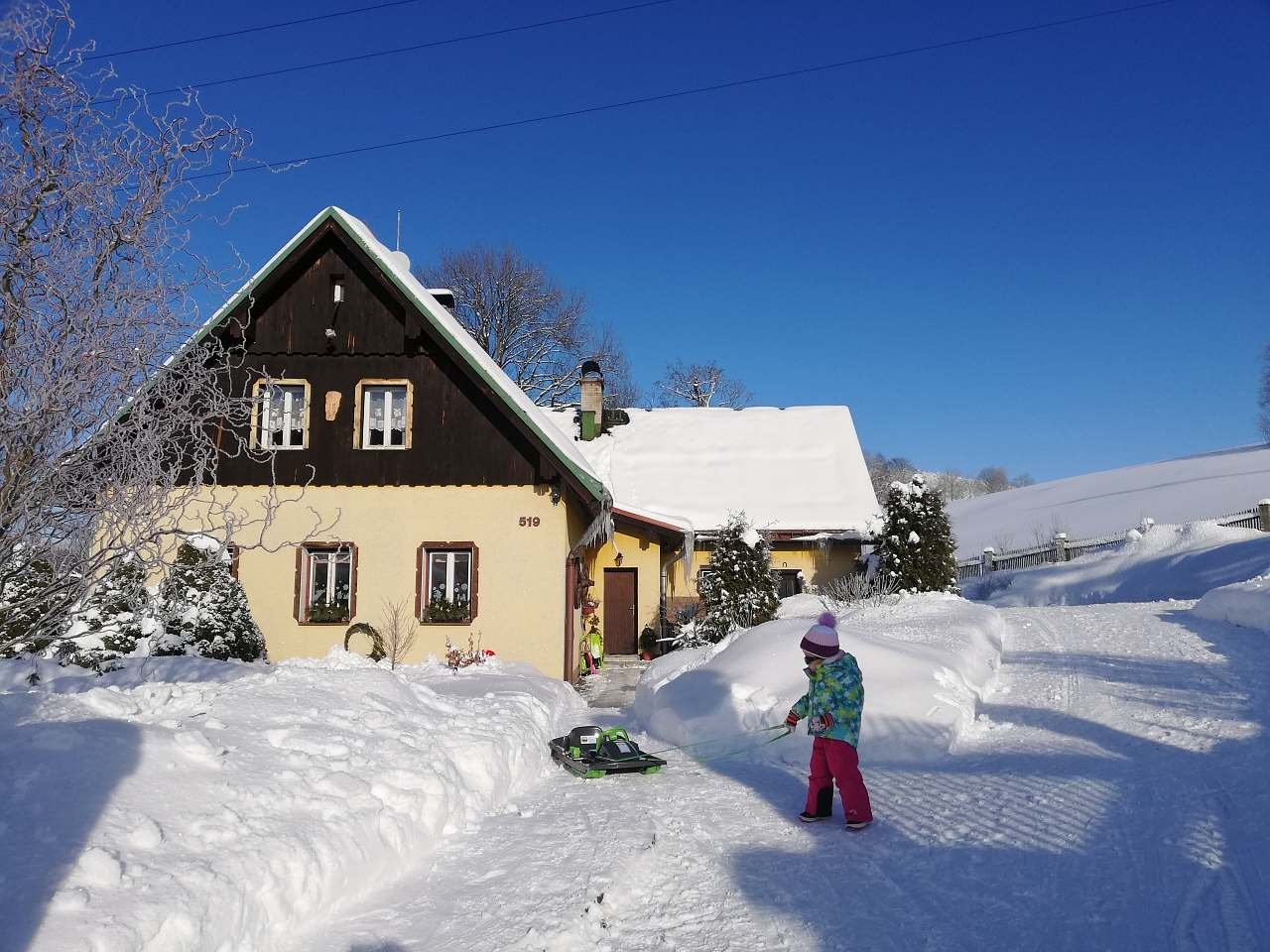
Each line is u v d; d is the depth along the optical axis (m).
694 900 4.92
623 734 8.88
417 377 16.50
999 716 9.51
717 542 18.77
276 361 16.48
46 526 4.88
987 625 14.09
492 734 8.04
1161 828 5.54
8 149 4.66
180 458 5.19
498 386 15.92
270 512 6.07
